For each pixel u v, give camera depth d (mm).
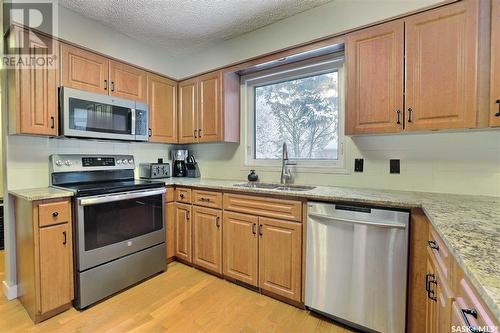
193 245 2520
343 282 1665
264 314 1826
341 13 1933
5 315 1784
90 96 2170
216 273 2391
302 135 2525
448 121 1540
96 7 2080
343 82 2240
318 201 1781
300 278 1867
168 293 2098
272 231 1988
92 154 2488
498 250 744
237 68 2588
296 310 1874
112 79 2424
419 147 1884
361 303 1602
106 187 2061
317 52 2230
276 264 1975
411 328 1459
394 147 1980
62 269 1801
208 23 2320
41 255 1703
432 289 1244
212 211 2359
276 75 2625
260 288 2080
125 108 2447
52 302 1750
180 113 3061
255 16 2205
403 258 1465
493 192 1648
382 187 2033
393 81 1720
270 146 2736
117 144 2725
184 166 3252
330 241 1710
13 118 1866
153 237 2385
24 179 2029
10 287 1977
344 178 2211
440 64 1560
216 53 2721
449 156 1781
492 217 1126
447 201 1487
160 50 2850
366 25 1820
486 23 1432
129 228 2182
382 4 1754
